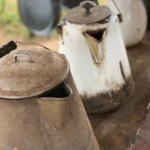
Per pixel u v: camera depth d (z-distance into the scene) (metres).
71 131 0.50
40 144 0.49
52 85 0.47
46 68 0.49
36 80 0.47
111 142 0.68
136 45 1.02
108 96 0.72
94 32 0.66
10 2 2.60
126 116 0.74
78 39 0.67
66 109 0.46
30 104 0.46
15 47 0.58
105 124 0.73
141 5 0.96
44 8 1.95
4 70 0.49
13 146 0.49
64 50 0.70
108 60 0.68
